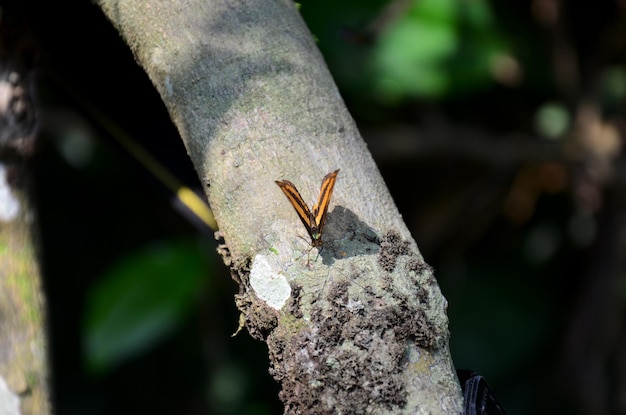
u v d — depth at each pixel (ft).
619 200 4.28
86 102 2.78
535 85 4.54
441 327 2.10
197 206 2.71
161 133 2.72
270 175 2.16
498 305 4.67
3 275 2.79
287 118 2.18
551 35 4.38
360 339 2.06
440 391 2.06
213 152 2.19
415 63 4.11
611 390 4.30
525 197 4.66
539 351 4.62
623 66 4.56
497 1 4.46
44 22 2.67
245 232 2.15
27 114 2.83
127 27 2.30
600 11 4.48
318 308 2.09
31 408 2.75
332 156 2.17
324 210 2.13
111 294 3.84
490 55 4.14
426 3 4.12
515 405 4.54
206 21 2.26
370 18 4.08
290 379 2.08
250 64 2.22
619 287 4.25
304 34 2.28
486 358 4.55
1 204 2.81
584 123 4.38
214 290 4.57
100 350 3.76
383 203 2.17
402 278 2.11
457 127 4.54
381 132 4.53
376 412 2.04
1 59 2.77
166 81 2.25
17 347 2.77
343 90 4.21
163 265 3.92
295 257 2.12
